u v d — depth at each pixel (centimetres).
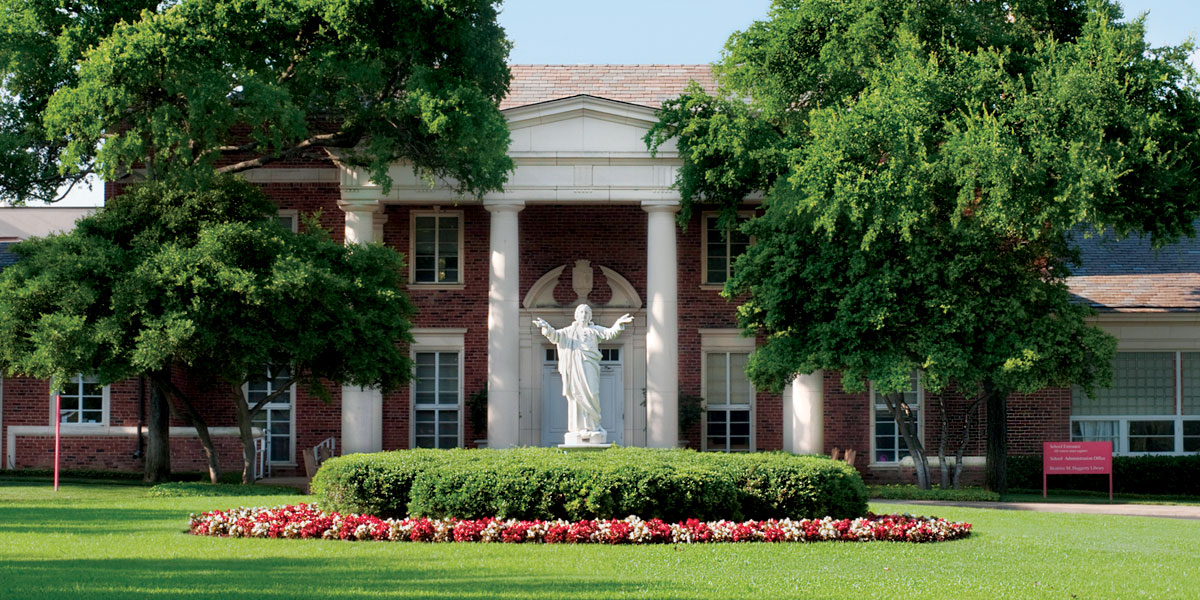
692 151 3722
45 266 3106
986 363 3284
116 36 3075
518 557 1669
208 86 3100
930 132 3111
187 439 4084
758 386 3466
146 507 2403
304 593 1358
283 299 3136
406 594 1362
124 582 1418
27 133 3441
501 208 3966
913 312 3300
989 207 2994
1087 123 2973
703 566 1611
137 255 3131
